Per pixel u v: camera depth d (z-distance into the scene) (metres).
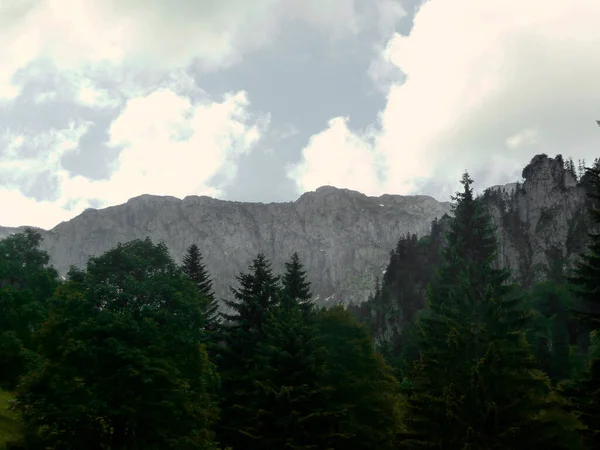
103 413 31.55
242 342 53.38
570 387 36.78
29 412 32.97
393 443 49.91
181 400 34.03
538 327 106.12
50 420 31.95
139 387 32.44
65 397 30.80
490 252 76.31
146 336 33.94
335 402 46.94
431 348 50.84
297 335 45.88
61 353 32.81
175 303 37.12
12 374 44.72
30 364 42.78
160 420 33.12
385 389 52.62
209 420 41.50
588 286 38.88
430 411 38.84
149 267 40.28
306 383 43.09
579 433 36.78
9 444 35.41
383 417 50.34
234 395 49.16
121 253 38.41
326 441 41.62
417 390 44.47
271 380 43.56
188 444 34.81
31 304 50.59
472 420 36.16
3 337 44.78
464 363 43.16
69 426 32.75
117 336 33.44
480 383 36.91
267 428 41.66
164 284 37.22
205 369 39.41
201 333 37.94
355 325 56.31
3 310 48.38
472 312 52.62
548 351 96.25
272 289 57.66
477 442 34.78
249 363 51.56
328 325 55.66
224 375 50.53
